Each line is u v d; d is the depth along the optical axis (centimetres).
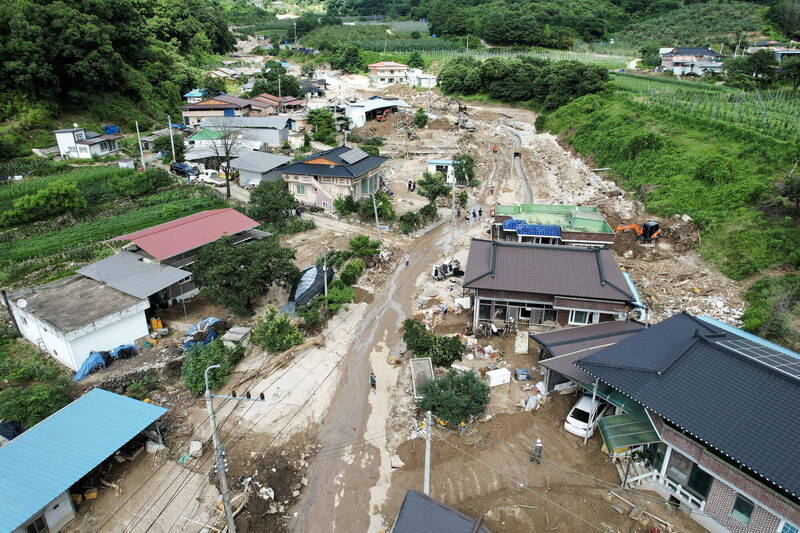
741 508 2009
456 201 6219
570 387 2959
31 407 2733
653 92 8012
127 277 3838
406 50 15212
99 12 9350
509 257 3606
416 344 3234
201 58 13900
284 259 3981
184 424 2812
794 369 2192
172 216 5562
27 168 6438
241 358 3362
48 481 2181
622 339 2852
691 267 4400
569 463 2508
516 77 11144
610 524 2175
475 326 3578
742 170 5116
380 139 9150
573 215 4838
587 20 14950
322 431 2789
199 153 7419
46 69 7644
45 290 3716
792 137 5259
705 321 2981
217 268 3719
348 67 14162
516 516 2214
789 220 4294
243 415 2883
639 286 4169
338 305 3834
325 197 6028
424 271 4616
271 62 14275
